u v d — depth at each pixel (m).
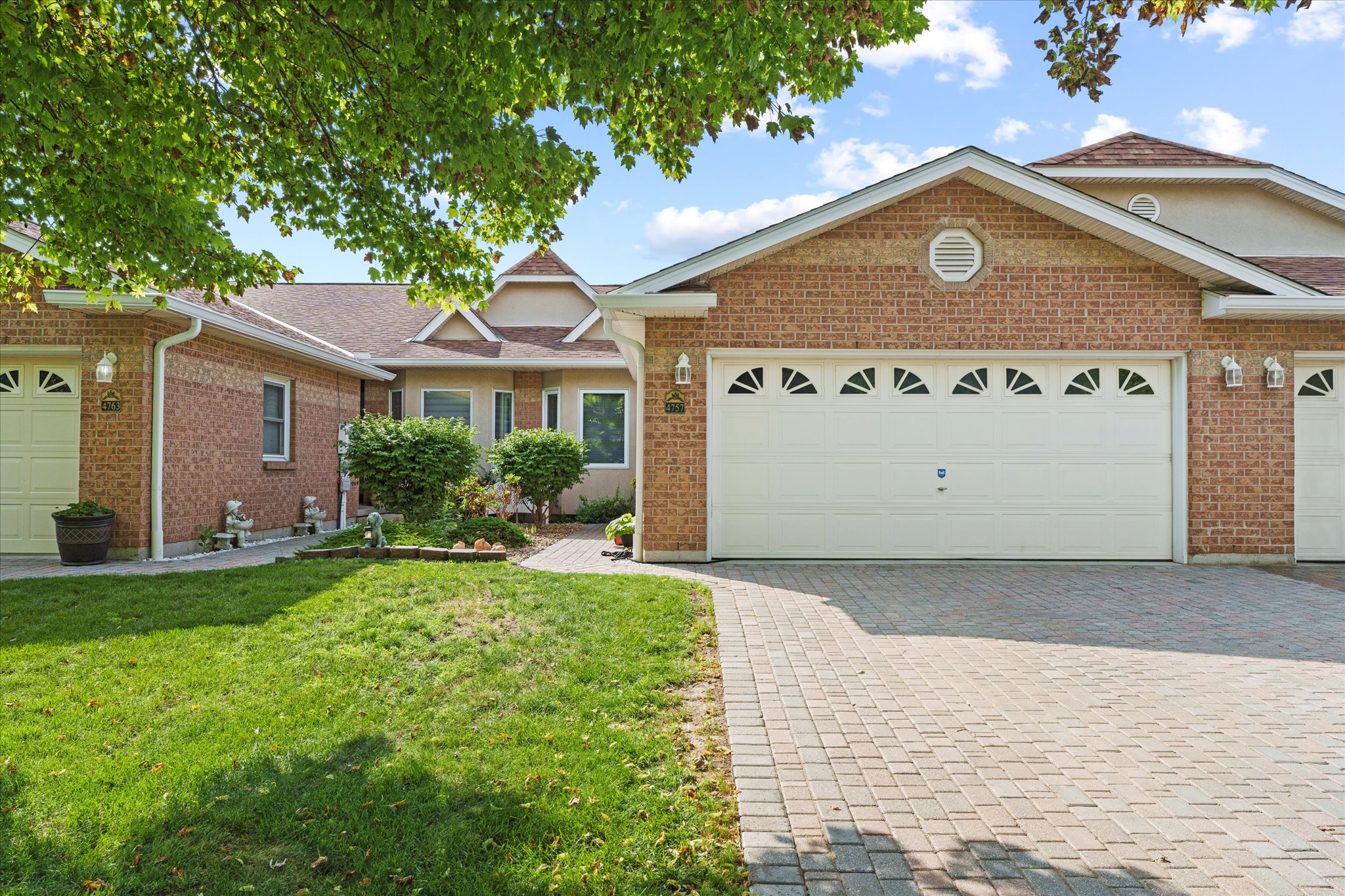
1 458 10.48
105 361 9.98
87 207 5.77
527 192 5.89
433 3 3.99
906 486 10.23
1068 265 10.05
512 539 11.85
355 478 11.82
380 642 5.66
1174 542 10.16
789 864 2.99
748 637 6.30
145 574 7.96
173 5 5.18
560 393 17.47
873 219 10.07
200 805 3.41
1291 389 10.05
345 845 3.11
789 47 4.71
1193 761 3.98
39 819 3.28
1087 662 5.72
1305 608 7.51
